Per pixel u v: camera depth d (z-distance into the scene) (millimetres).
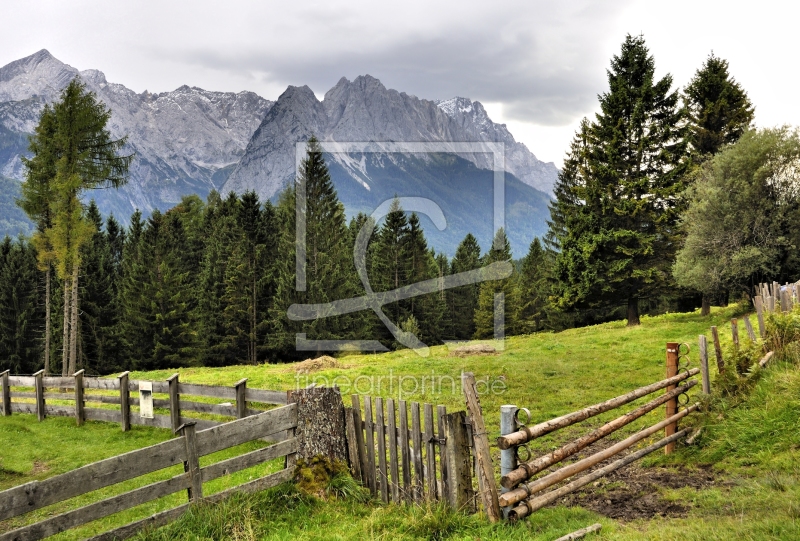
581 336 29906
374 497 7797
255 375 22203
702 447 8742
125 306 57469
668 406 9406
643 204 34156
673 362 9555
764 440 8016
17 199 34188
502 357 22484
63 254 32031
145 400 14391
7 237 75688
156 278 61188
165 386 14180
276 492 7543
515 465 6336
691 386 9617
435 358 23562
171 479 6840
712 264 30922
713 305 44969
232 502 7086
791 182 30391
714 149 40125
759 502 6180
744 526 5316
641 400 13594
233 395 13266
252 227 58781
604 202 35312
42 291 68625
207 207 91062
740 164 31062
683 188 34500
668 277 35344
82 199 33969
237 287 55000
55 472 11172
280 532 6672
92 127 32500
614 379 16828
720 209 30938
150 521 6621
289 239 48906
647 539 5434
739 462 7840
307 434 8039
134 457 6477
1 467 11344
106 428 14555
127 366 55906
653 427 8680
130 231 82500
